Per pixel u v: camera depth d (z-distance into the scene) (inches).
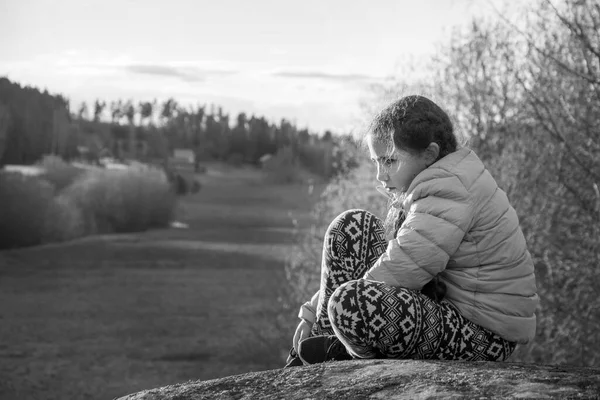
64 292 1321.4
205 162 5506.9
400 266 96.0
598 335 270.4
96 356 861.8
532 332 101.3
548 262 275.3
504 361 99.4
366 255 104.0
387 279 96.7
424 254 95.4
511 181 302.7
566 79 265.4
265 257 1803.6
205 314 1090.7
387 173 103.8
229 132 6033.5
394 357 97.1
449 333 96.5
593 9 247.4
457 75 349.4
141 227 2470.5
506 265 98.3
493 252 98.0
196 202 3631.9
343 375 89.4
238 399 88.2
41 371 796.6
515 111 320.5
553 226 300.8
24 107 3029.0
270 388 88.7
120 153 4542.3
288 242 2156.7
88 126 4662.9
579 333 272.5
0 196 1937.7
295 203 3737.7
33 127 3036.4
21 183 1994.3
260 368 712.4
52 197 2059.5
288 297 590.2
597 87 239.0
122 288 1357.0
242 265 1662.2
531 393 78.5
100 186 2433.6
